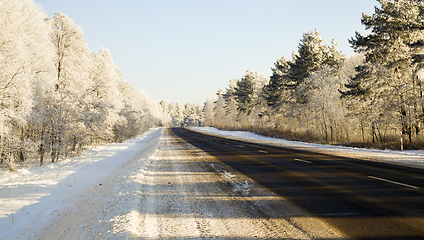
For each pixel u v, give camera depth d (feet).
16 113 45.98
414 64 66.74
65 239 16.67
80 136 72.59
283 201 19.88
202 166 40.73
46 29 63.31
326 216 16.05
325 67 103.86
